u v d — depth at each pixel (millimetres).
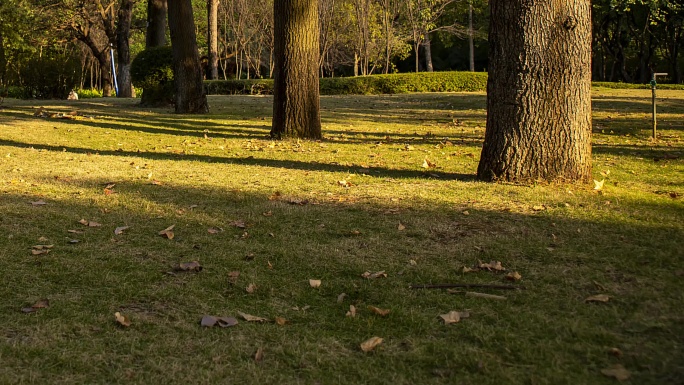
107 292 3861
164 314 3580
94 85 53969
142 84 19312
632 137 11906
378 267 4328
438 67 51594
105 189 6500
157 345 3186
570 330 3311
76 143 10898
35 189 6508
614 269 4199
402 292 3898
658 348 3092
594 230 5031
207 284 4027
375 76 28578
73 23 31438
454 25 40656
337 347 3203
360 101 22297
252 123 14852
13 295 3771
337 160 9023
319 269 4305
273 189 6695
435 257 4508
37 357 3029
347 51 41875
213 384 2814
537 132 6508
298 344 3217
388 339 3293
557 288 3914
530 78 6395
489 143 6789
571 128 6480
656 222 5258
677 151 9883
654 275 4082
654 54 44031
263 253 4621
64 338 3242
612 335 3236
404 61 51906
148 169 7961
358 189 6645
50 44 33125
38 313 3531
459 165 8562
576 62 6371
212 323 3434
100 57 34469
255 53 41031
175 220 5430
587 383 2785
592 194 6184
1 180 6945
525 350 3107
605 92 25484
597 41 41750
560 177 6535
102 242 4801
